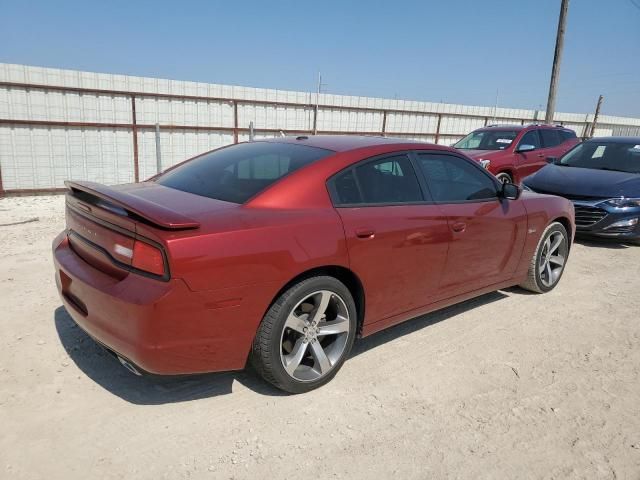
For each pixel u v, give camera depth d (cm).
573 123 2286
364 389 316
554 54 1816
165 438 262
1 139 1048
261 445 260
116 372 321
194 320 251
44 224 745
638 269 615
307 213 295
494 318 441
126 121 1227
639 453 268
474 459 257
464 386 326
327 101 1552
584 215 711
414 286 354
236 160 357
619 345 398
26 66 1108
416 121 1758
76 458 244
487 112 1945
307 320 302
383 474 244
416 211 347
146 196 312
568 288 530
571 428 287
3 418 270
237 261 257
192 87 1318
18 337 359
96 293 261
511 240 434
